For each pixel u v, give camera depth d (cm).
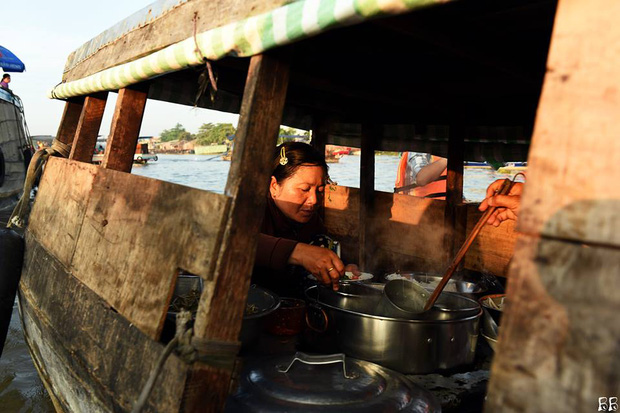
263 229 304
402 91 323
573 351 79
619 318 75
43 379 332
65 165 333
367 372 173
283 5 140
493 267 363
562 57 84
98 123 359
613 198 77
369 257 445
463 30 196
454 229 380
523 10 180
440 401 174
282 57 158
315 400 149
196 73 360
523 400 83
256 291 250
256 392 157
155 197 188
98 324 208
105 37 308
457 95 358
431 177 548
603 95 79
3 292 371
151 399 156
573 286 80
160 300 170
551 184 84
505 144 438
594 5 81
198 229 157
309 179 300
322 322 208
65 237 281
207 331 147
